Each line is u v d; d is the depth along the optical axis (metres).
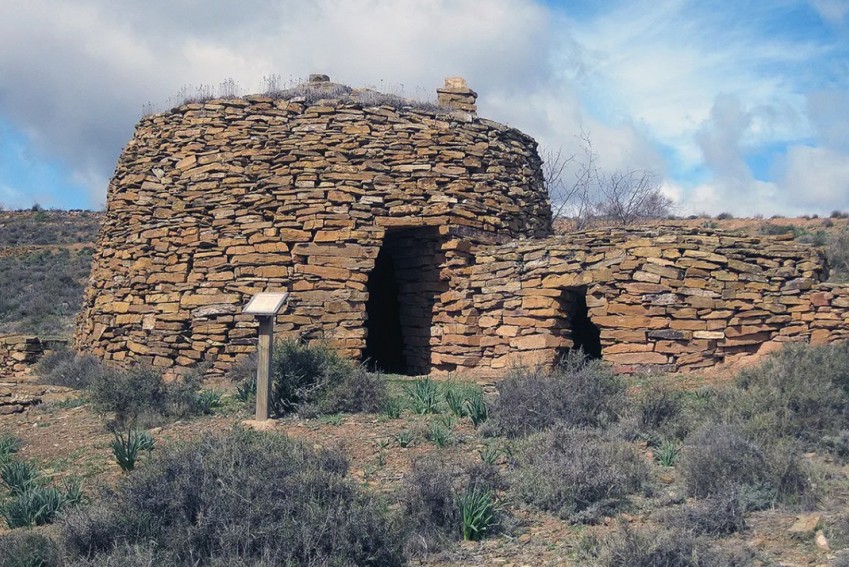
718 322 13.84
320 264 15.73
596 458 8.90
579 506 8.41
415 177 16.31
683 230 14.66
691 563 6.77
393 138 16.53
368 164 16.25
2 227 53.50
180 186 16.88
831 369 11.34
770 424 9.92
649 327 14.02
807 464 8.94
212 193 16.50
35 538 7.59
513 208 17.17
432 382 13.92
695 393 12.34
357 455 10.18
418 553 7.55
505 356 15.11
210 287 15.91
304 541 6.93
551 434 9.88
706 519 7.68
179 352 15.83
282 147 16.41
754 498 8.14
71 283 39.84
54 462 10.87
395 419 11.84
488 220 16.55
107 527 7.41
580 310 16.12
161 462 8.15
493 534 7.95
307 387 12.53
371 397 12.43
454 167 16.58
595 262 14.52
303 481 7.75
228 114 16.98
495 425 11.01
